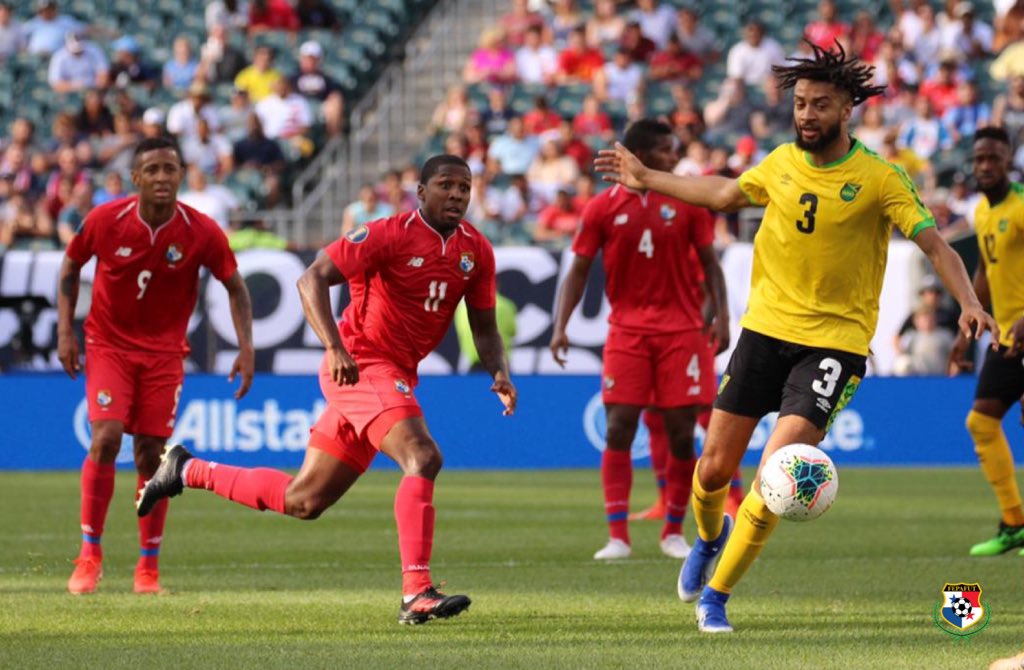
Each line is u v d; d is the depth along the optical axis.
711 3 85.94
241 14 88.19
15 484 53.38
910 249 60.75
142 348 28.03
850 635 21.66
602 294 60.88
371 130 81.69
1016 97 72.75
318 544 36.12
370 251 23.09
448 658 19.53
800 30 83.00
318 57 80.88
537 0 89.56
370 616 23.88
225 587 28.08
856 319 22.05
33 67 85.94
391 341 23.53
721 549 24.05
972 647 20.50
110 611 24.59
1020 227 33.78
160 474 24.92
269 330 60.38
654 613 24.22
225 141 75.69
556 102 78.31
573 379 60.56
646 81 79.50
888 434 60.94
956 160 70.25
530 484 53.94
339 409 23.36
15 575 30.19
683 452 34.25
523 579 29.17
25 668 18.86
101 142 77.12
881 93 21.80
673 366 34.06
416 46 89.50
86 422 60.03
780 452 20.69
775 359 22.28
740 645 20.69
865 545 35.19
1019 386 33.94
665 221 34.12
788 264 22.11
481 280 24.16
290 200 76.50
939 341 60.62
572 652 20.06
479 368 61.69
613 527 33.62
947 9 82.00
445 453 60.62
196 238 27.88
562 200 67.31
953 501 46.88
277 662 19.27
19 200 69.94
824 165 21.84
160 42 88.69
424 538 22.59
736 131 74.12
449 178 23.25
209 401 59.53
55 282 60.31
